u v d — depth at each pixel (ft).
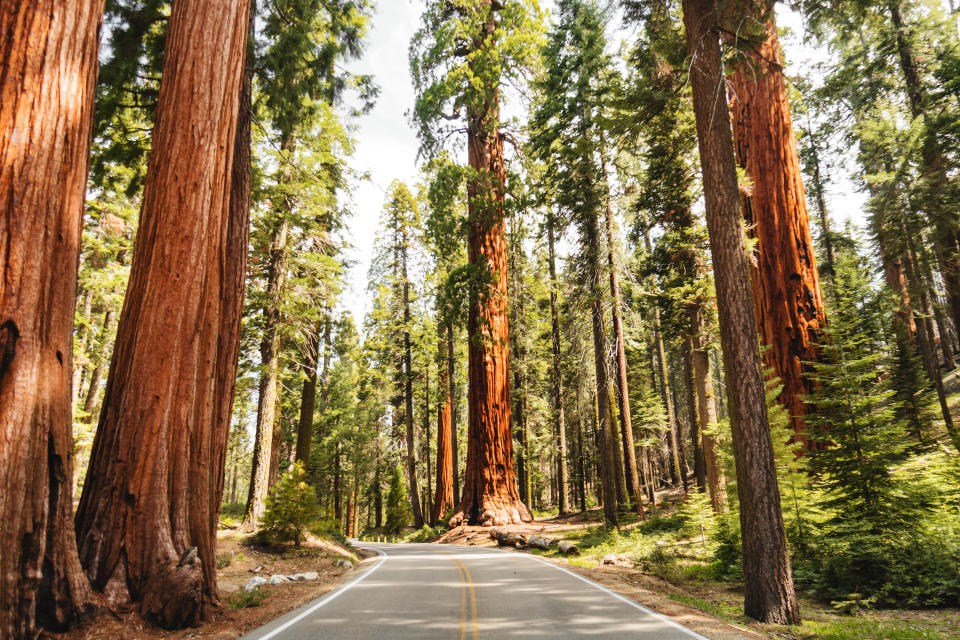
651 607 24.67
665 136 47.55
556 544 57.31
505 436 79.30
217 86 27.58
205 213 26.48
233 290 33.35
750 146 57.00
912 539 29.58
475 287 72.54
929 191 67.41
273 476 71.20
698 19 32.45
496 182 72.54
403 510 124.26
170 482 23.79
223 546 47.26
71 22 20.11
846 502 33.22
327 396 141.69
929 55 68.85
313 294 68.74
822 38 34.83
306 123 48.01
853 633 20.66
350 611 23.59
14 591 16.79
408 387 111.96
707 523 45.83
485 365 79.36
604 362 62.75
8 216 18.07
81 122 20.59
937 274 91.25
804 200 54.34
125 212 66.69
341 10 44.68
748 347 27.71
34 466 18.03
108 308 73.05
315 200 63.05
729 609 26.81
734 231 29.19
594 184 63.77
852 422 34.35
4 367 17.69
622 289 68.80
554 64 65.98
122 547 21.52
